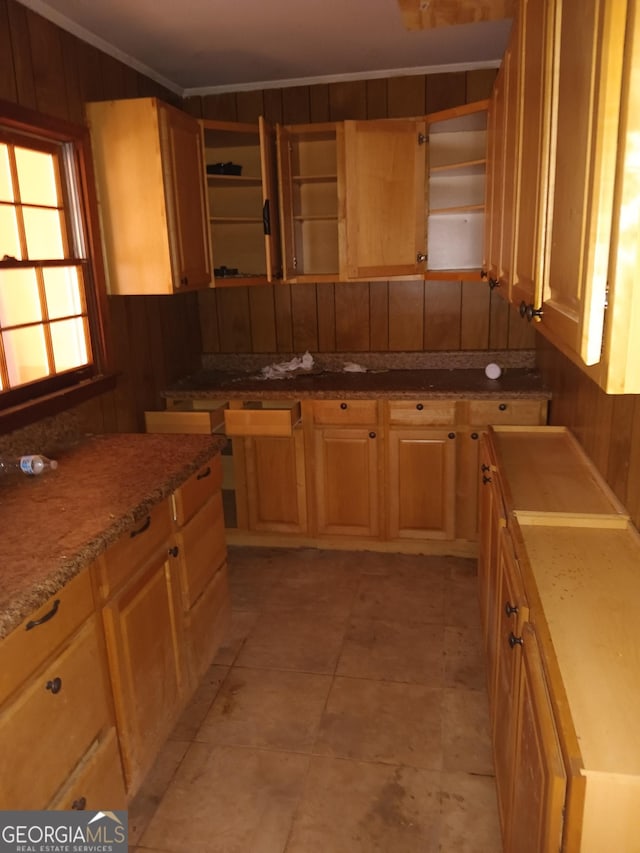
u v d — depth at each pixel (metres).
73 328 2.65
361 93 3.44
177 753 2.11
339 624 2.80
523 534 1.67
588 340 0.91
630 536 1.66
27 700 1.36
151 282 2.79
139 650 1.86
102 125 2.67
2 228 2.22
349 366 3.69
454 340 3.67
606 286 0.88
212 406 3.61
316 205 3.64
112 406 2.89
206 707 2.32
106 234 2.78
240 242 3.72
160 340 3.36
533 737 1.13
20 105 2.23
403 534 3.41
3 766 1.29
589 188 0.92
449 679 2.42
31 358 2.39
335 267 3.70
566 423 2.69
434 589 3.07
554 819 0.93
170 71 3.24
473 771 1.99
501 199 2.22
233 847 1.77
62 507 1.81
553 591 1.40
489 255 2.77
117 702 1.75
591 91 0.91
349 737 2.15
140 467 2.15
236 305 3.81
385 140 3.20
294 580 3.19
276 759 2.07
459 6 2.06
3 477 2.08
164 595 2.03
